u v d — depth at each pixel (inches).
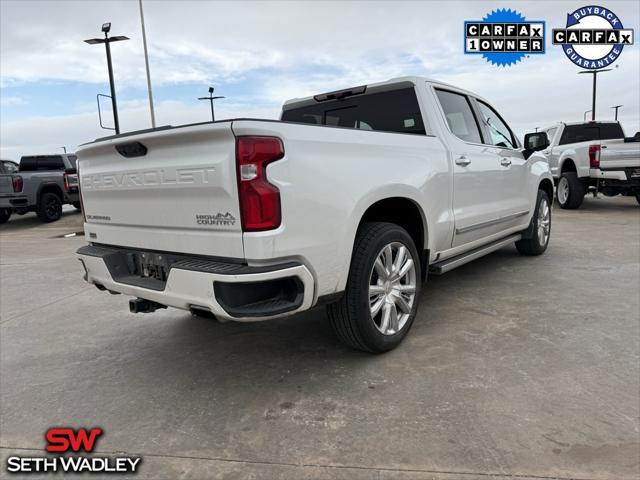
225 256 94.9
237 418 99.4
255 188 89.3
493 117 192.2
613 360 117.0
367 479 79.0
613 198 547.2
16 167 564.4
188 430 96.1
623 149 373.1
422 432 90.7
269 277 90.7
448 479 78.0
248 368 122.7
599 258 227.6
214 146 92.4
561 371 112.1
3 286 226.1
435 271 149.5
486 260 229.5
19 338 153.6
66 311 181.9
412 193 127.3
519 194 200.7
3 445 94.5
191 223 99.9
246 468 83.4
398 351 127.3
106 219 124.2
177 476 82.4
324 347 133.2
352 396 105.3
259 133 90.0
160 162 102.3
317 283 101.2
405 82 149.5
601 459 81.2
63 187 549.0
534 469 79.4
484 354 123.0
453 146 151.6
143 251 114.5
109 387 116.7
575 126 458.6
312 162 98.7
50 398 112.3
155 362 130.3
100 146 115.8
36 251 338.3
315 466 82.9
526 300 165.5
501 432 89.5
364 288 114.2
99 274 124.3
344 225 105.7
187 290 96.5
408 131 151.9
